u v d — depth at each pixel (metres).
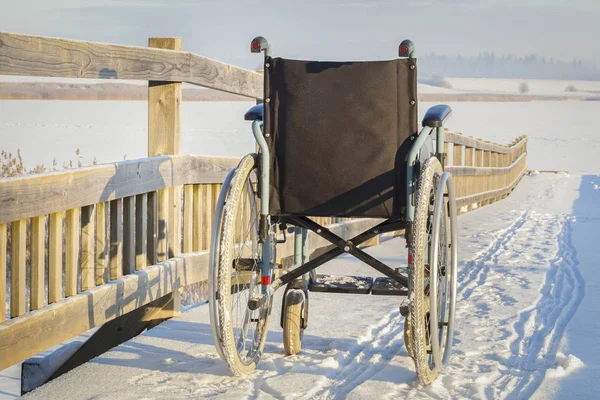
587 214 11.79
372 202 3.20
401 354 3.63
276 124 3.23
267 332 3.80
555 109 109.31
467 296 5.12
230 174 3.05
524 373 3.34
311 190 3.23
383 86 3.13
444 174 3.20
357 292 3.44
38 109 66.94
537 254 7.20
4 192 2.93
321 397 2.95
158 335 3.97
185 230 4.60
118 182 3.74
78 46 3.28
